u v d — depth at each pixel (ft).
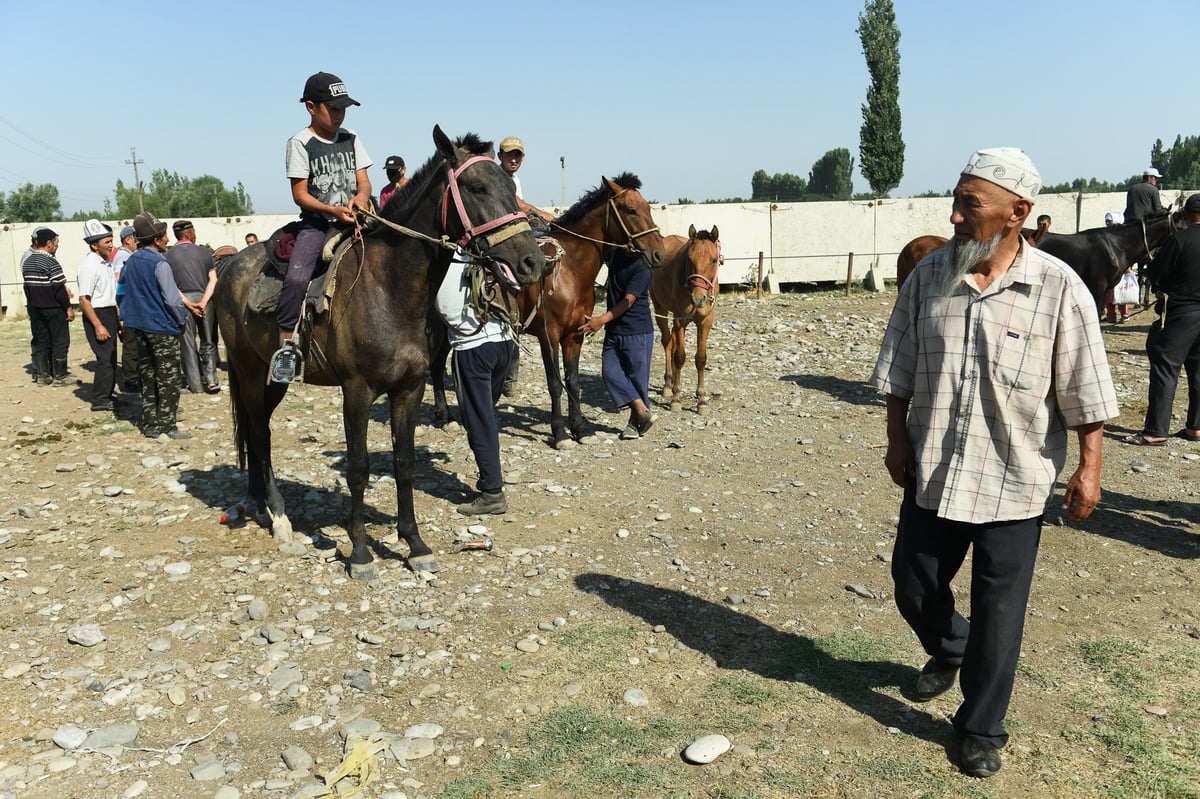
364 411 16.70
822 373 37.04
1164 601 15.57
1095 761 10.93
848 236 70.44
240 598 16.06
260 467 19.52
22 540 19.02
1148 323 48.49
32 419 30.04
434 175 15.87
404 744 11.36
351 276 16.24
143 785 10.73
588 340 47.06
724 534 19.02
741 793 10.32
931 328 10.28
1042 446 9.99
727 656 13.74
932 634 11.50
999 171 9.43
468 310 19.12
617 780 10.63
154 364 27.07
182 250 33.35
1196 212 24.52
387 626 14.92
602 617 15.15
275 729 11.96
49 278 35.65
